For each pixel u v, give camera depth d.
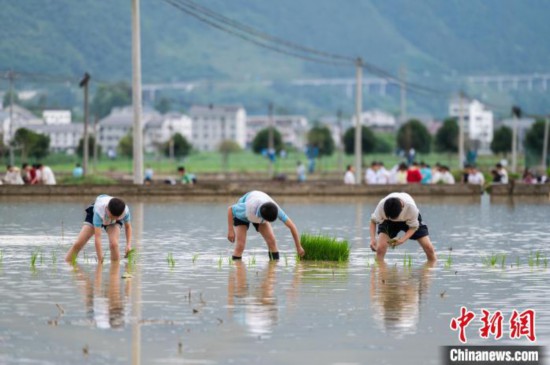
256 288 37.41
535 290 37.47
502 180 113.94
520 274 41.81
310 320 31.38
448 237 59.12
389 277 40.53
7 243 53.34
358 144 131.62
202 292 36.34
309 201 98.38
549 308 33.72
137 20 102.81
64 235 58.25
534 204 93.75
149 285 37.97
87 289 36.94
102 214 43.94
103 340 28.64
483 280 39.94
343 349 27.83
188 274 40.94
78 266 43.22
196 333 29.48
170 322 30.94
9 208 82.94
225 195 103.81
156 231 61.66
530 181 116.81
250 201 45.31
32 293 36.00
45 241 54.53
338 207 88.69
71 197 99.19
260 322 31.05
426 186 106.12
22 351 27.47
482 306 34.00
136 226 65.56
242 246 45.91
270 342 28.52
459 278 40.47
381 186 106.31
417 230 46.03
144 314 32.19
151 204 91.12
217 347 27.94
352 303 34.31
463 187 105.88
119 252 47.44
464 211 83.38
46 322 30.89
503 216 77.31
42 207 84.38
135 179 103.81
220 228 63.97
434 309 33.38
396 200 44.94
